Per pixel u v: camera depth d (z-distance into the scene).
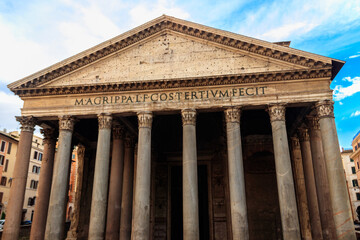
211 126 29.73
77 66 22.70
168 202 28.70
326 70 19.75
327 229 19.81
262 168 28.42
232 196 18.64
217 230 26.92
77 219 29.69
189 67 21.72
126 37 22.52
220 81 20.69
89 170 31.33
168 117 28.89
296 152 26.81
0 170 49.25
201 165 29.70
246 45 21.22
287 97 19.97
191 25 22.02
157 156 30.14
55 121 24.45
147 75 21.94
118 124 23.55
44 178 23.61
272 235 26.48
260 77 20.36
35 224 22.12
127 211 23.92
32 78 22.23
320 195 20.55
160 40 22.78
